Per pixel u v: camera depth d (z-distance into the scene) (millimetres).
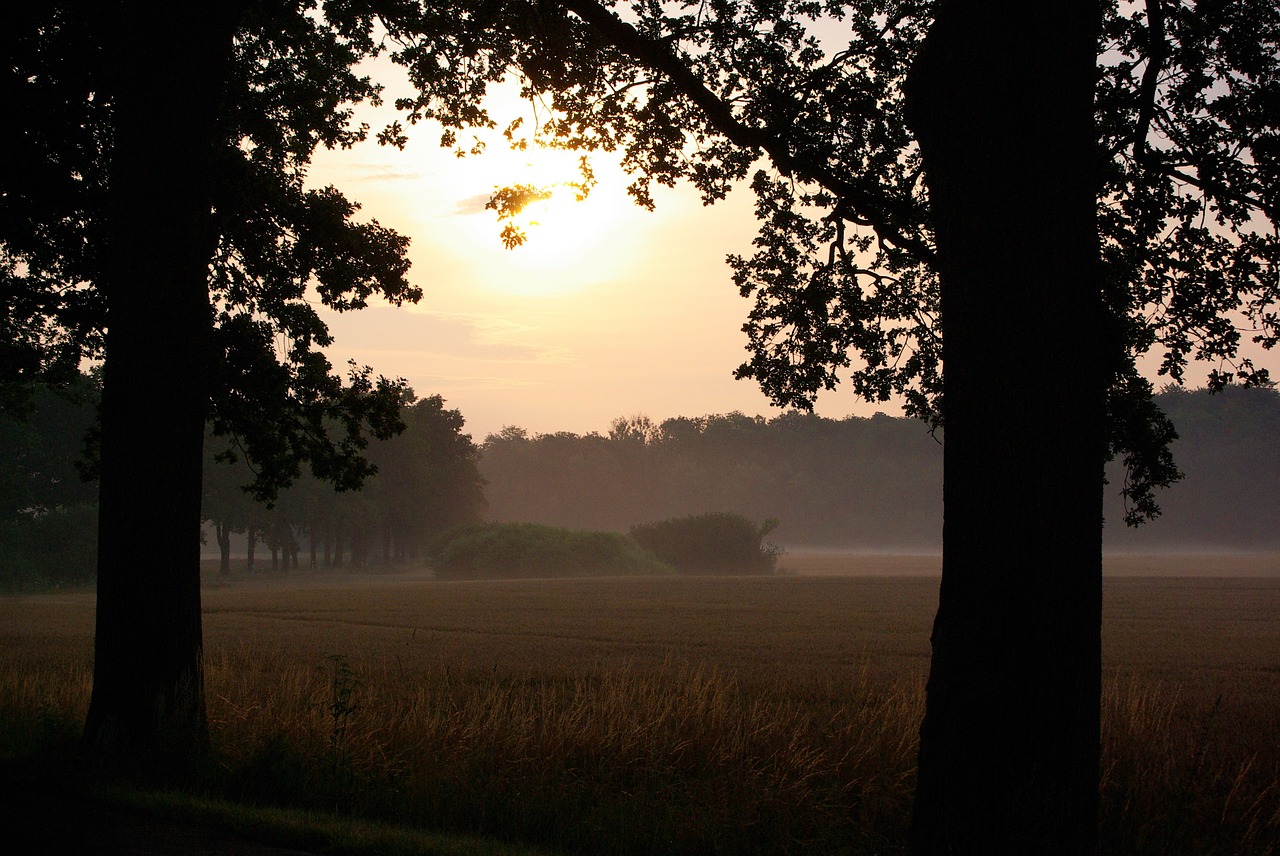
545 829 7699
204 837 7199
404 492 110875
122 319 10141
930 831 6102
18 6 11344
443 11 12195
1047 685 5902
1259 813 8023
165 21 10242
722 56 11367
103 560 10109
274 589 65688
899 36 10977
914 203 11023
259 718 10289
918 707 10453
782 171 10703
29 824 7562
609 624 35281
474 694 13672
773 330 12609
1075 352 6117
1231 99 9938
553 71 11781
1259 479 174500
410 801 8242
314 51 14578
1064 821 5797
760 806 7758
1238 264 10359
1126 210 10156
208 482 92438
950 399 6344
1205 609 43000
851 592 55844
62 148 12266
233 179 13109
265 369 14320
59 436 79500
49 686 13789
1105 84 9953
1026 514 5973
